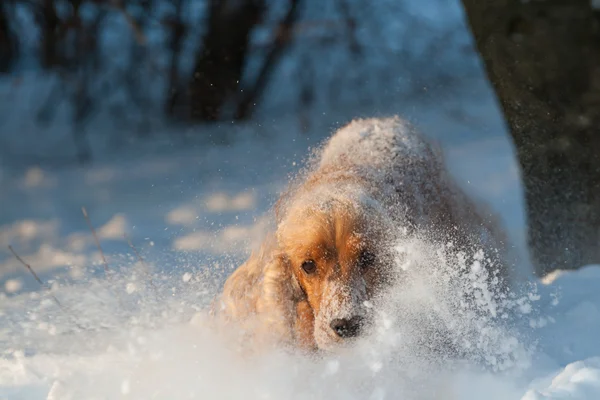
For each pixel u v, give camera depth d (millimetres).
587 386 5180
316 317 7000
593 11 8031
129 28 24750
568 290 7496
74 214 16766
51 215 16797
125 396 6043
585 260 8508
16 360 7055
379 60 25281
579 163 8422
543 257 8805
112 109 25281
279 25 23719
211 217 12992
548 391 5180
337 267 7016
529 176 8797
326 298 6879
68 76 24969
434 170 8062
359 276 6973
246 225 10305
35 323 8195
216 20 23250
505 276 7922
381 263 7055
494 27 8656
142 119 24578
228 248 9414
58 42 24688
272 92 24578
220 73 23672
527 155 8781
